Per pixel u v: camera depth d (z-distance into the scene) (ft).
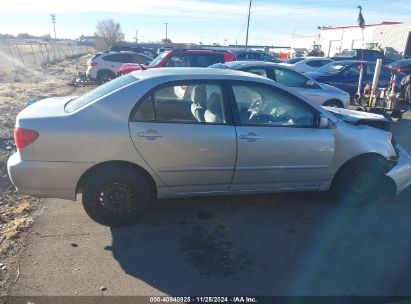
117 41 233.96
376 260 11.56
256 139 13.16
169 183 12.99
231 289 10.08
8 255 11.25
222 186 13.55
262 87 13.57
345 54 74.49
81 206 14.62
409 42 105.60
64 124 11.85
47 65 106.52
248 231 13.05
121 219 12.94
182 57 37.47
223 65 28.58
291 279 10.55
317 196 16.10
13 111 34.86
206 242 12.28
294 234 12.96
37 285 9.93
